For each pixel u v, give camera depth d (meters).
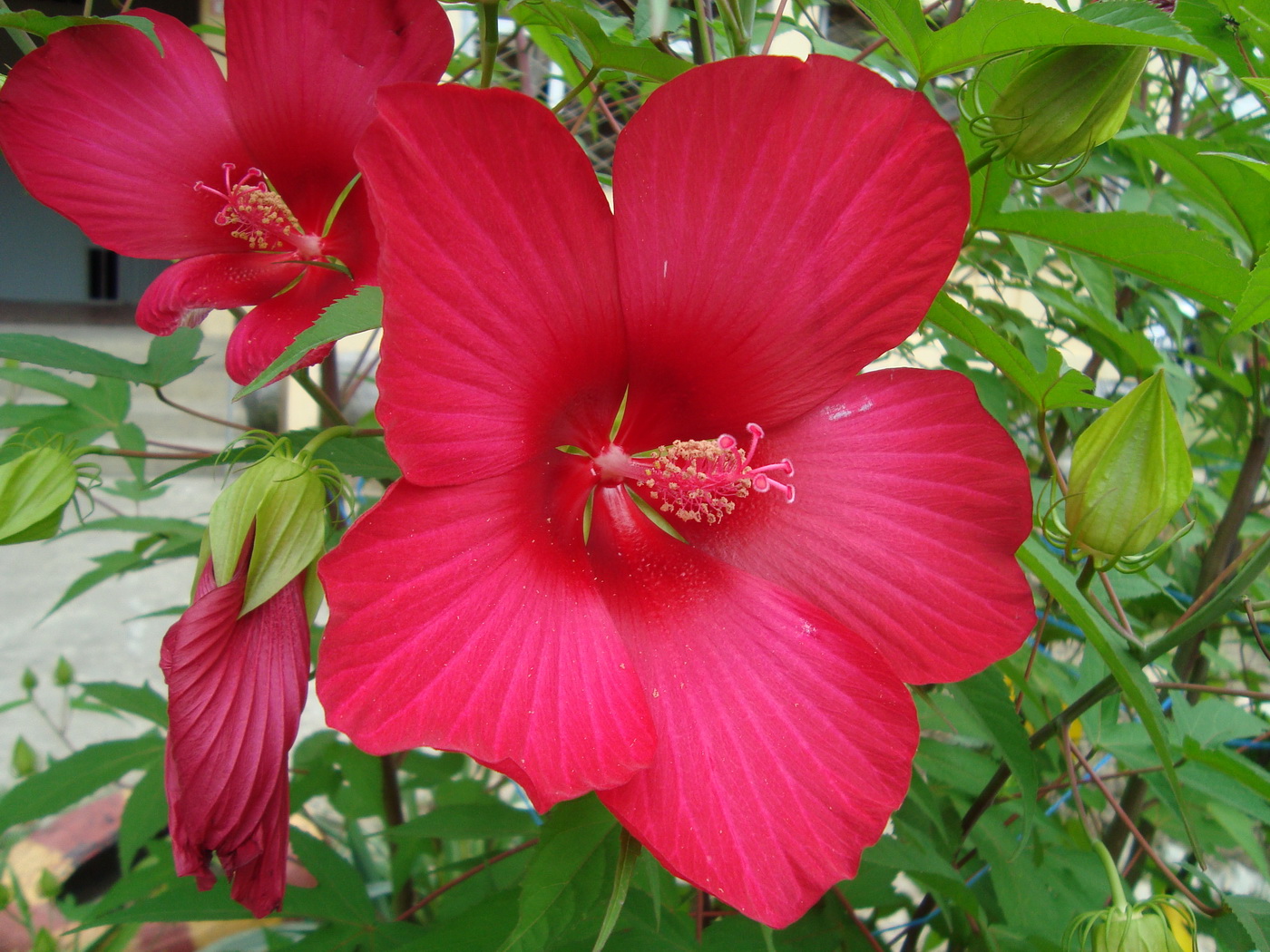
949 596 0.24
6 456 0.34
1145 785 0.40
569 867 0.26
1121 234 0.29
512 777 0.20
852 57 0.37
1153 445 0.27
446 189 0.21
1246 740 0.41
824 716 0.24
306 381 0.30
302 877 0.51
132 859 0.40
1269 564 0.27
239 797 0.23
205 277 0.29
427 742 0.20
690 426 0.27
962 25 0.25
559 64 0.43
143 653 0.96
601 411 0.26
